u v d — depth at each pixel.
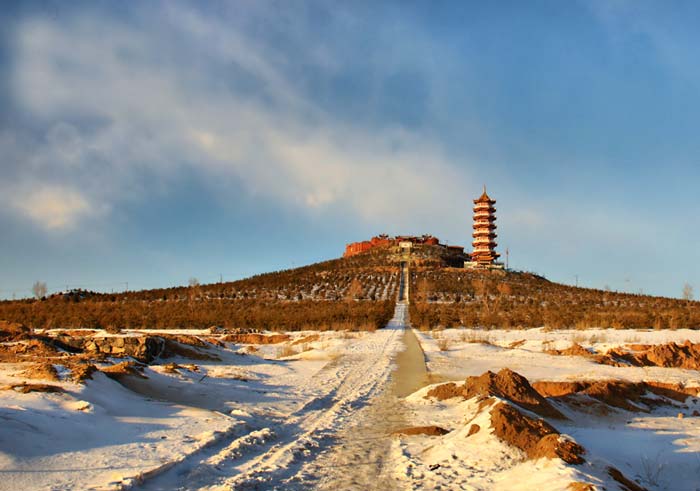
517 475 8.34
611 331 41.59
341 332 45.06
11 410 10.22
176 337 30.67
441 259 134.00
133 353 24.80
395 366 25.16
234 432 11.51
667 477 9.05
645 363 24.31
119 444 9.84
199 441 10.39
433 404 15.70
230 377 20.28
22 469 7.96
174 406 13.89
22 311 67.44
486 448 9.66
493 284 100.38
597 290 97.62
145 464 8.68
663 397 17.98
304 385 19.86
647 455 10.20
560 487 7.25
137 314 61.41
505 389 14.90
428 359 27.38
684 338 35.50
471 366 24.33
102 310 66.94
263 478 8.55
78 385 13.31
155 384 16.38
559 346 30.75
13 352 23.23
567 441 8.95
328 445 11.16
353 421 13.73
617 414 15.25
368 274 115.88
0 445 8.52
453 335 41.34
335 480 8.67
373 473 9.05
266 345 38.31
